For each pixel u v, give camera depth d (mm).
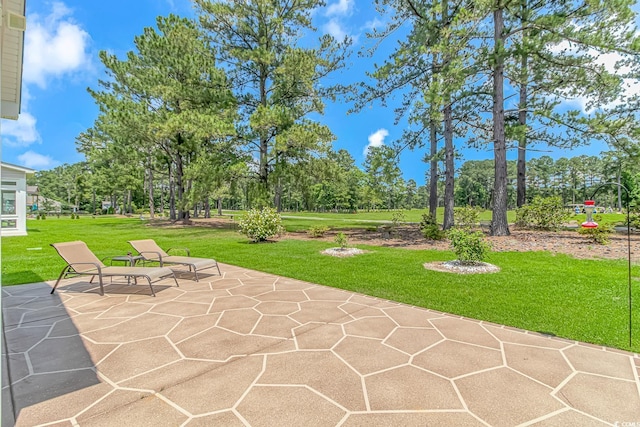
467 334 3488
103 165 36375
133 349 3148
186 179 18094
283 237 12773
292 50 14336
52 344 3260
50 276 6277
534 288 5109
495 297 4707
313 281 5789
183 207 20469
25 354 3053
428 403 2332
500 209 10945
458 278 5812
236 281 5852
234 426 2107
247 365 2848
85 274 5031
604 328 3598
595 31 9367
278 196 16859
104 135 22938
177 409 2271
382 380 2617
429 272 6309
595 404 2320
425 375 2689
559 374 2705
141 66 19531
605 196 43750
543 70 12484
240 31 15195
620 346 3184
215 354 3047
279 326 3717
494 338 3389
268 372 2734
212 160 15445
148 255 6109
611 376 2674
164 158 22203
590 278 5621
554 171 54312
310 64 14188
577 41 9266
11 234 13820
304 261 7625
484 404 2322
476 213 14242
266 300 4699
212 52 16000
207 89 15570
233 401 2357
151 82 17719
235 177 15500
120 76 18453
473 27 9609
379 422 2141
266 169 15656
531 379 2631
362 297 4832
